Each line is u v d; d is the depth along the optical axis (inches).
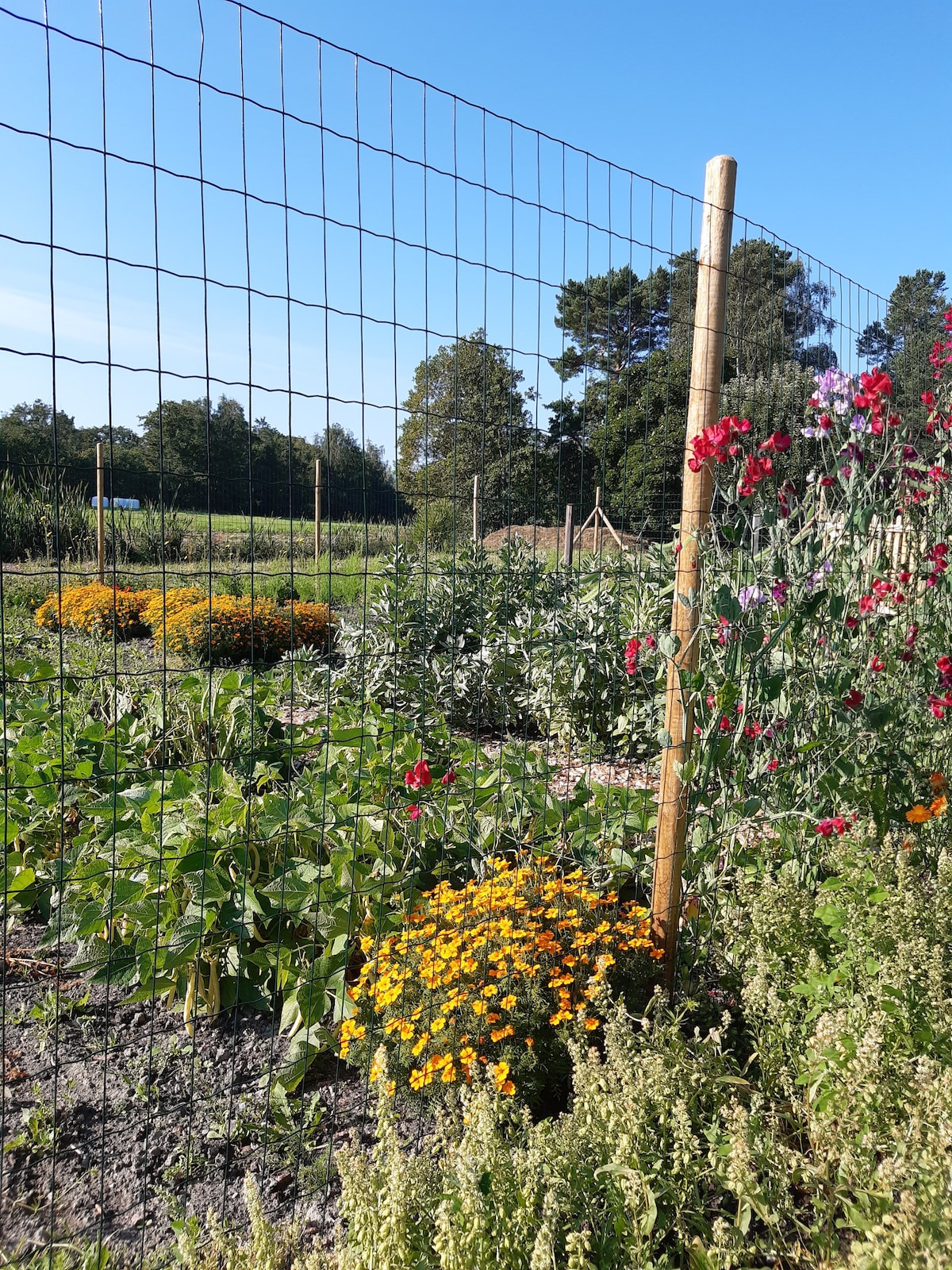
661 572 206.4
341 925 105.9
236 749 158.9
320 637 378.3
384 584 254.4
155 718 166.6
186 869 102.7
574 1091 86.9
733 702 104.0
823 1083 77.6
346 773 125.5
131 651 305.7
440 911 108.4
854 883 105.8
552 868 117.1
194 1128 88.6
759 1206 63.9
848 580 132.1
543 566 255.3
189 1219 74.7
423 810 125.3
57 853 134.0
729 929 109.7
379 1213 66.1
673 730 106.8
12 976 114.0
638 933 105.3
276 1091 92.0
